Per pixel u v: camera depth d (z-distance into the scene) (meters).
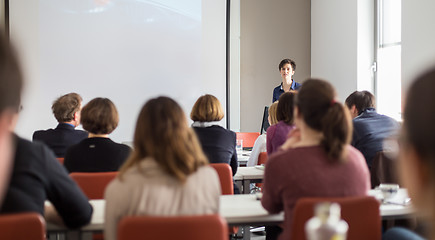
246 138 5.67
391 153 2.68
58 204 1.64
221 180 2.66
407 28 4.81
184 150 1.50
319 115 1.68
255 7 6.72
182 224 1.33
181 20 6.32
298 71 6.90
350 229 1.59
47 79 5.88
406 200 2.10
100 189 2.24
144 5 6.20
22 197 1.49
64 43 5.94
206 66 6.39
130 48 6.17
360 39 5.77
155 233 1.33
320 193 1.66
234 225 1.89
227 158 3.06
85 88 6.02
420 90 0.43
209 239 1.35
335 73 6.27
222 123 6.46
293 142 1.88
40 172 1.54
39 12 5.84
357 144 3.04
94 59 6.05
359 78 5.78
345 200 1.57
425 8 4.55
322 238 0.65
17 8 5.77
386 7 5.74
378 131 3.02
